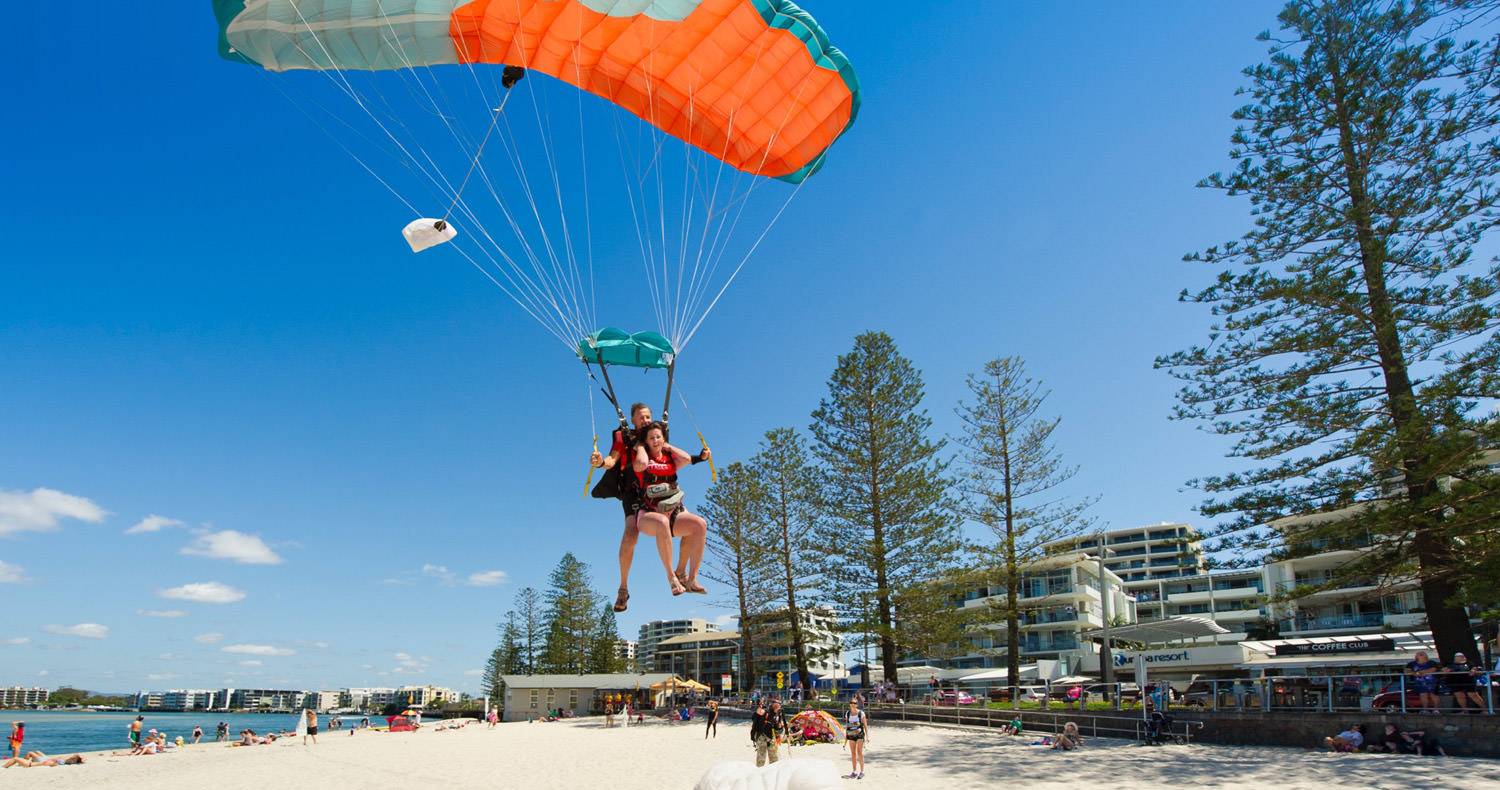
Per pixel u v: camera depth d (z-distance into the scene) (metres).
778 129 10.62
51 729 83.81
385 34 8.93
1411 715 15.59
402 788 19.59
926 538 33.31
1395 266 19.69
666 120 10.80
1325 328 19.36
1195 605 65.62
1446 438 17.02
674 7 8.95
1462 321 18.05
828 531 35.00
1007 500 32.31
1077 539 31.55
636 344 8.14
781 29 9.53
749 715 36.66
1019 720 23.22
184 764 26.92
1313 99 20.11
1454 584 18.19
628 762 22.89
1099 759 17.06
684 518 6.75
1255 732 18.00
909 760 18.59
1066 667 48.34
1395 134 19.31
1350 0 19.55
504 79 10.12
